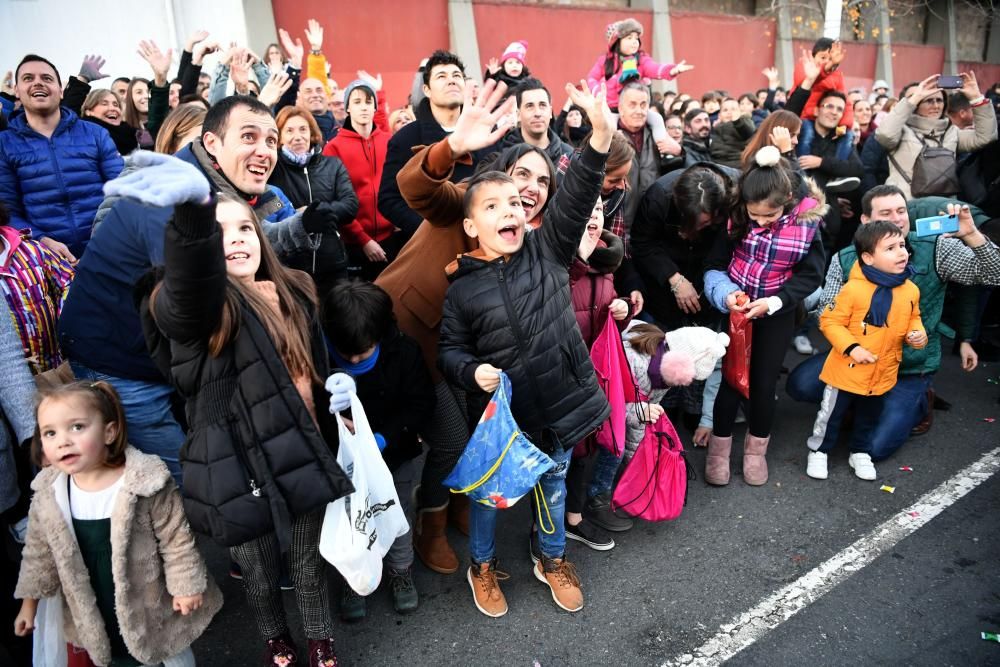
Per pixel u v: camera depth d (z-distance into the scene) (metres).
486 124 2.04
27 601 1.82
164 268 1.50
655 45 12.77
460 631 2.30
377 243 3.88
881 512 2.94
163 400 2.16
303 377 1.84
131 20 6.97
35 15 6.50
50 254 2.46
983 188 4.75
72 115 3.55
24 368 1.96
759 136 3.45
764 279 2.91
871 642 2.21
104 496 1.75
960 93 4.99
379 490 1.90
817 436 3.23
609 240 2.49
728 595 2.45
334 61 9.43
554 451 2.23
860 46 15.74
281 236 2.35
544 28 11.39
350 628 2.32
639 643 2.23
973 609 2.34
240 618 2.40
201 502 1.69
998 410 3.89
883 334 2.98
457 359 2.11
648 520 2.73
